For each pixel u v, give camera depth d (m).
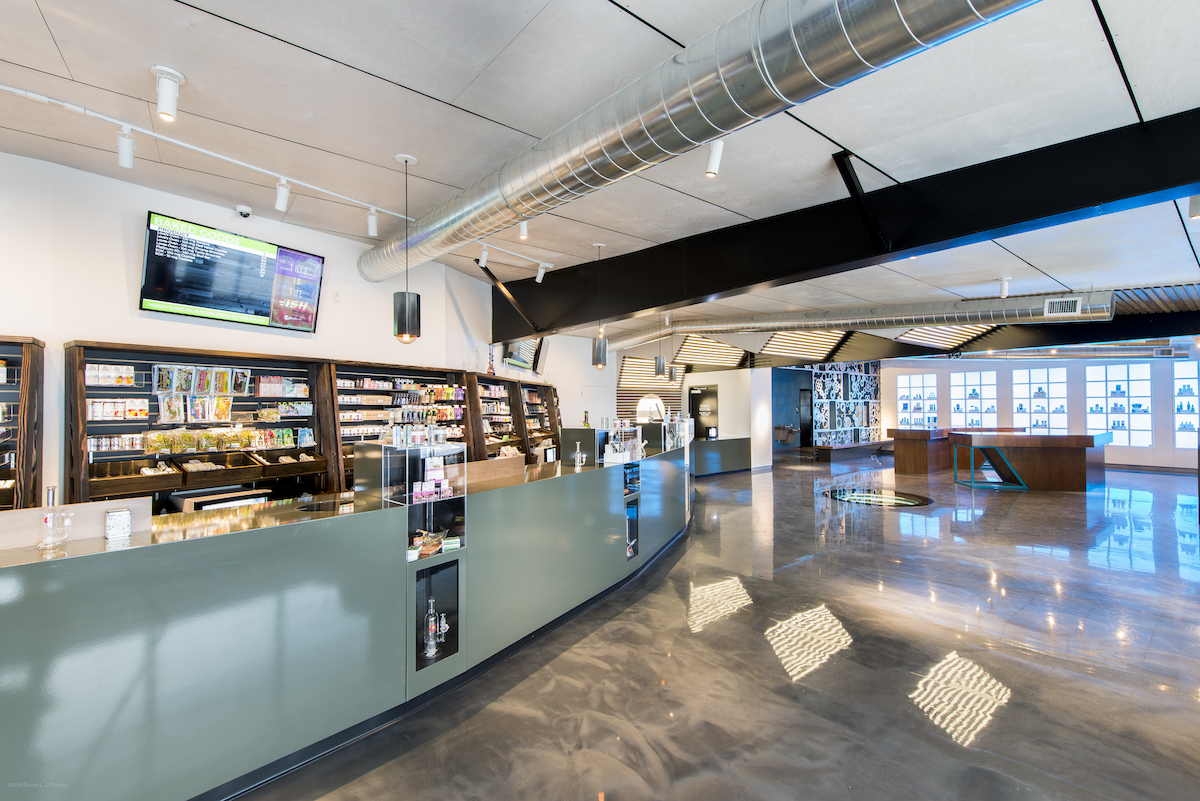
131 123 3.35
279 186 4.13
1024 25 2.23
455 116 3.22
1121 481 11.09
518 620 3.65
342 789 2.31
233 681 2.30
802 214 4.53
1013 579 4.92
